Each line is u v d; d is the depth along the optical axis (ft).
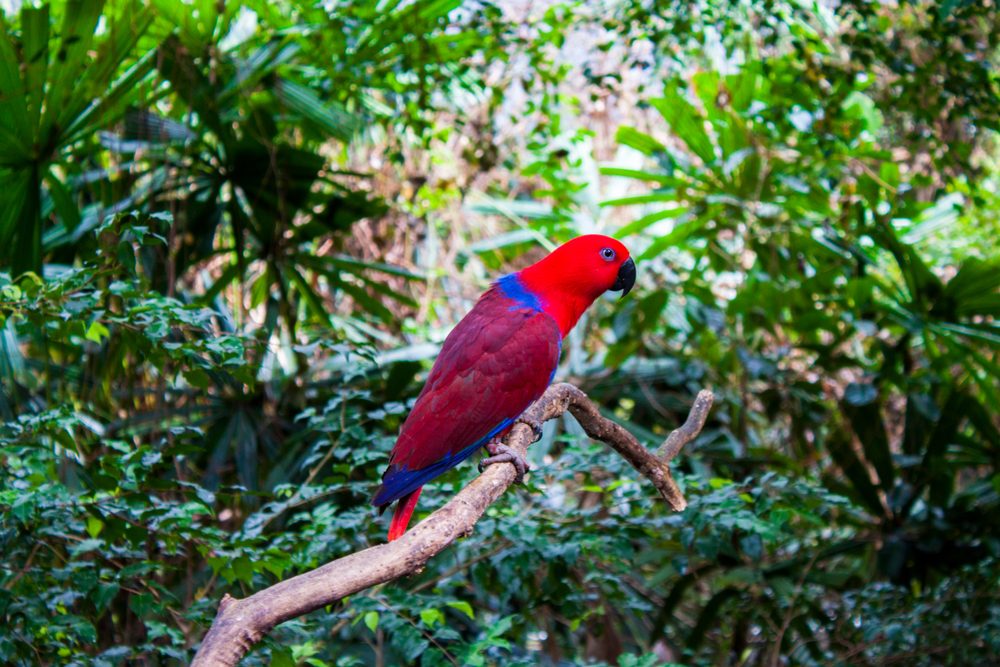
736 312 16.96
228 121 14.58
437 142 21.91
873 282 15.65
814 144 16.78
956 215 20.45
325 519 10.30
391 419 11.33
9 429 9.39
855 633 14.51
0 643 8.40
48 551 9.83
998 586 13.53
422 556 5.26
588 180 21.11
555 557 10.62
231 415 14.49
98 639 12.05
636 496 11.29
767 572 15.02
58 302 8.96
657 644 18.52
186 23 13.69
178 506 9.57
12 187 12.42
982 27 18.07
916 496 15.80
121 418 14.87
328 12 14.96
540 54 16.74
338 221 15.26
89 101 12.69
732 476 16.53
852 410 16.03
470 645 9.25
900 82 15.43
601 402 17.49
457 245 22.48
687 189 18.11
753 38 18.12
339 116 15.79
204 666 4.41
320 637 12.40
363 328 18.94
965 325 15.58
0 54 11.41
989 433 15.83
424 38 15.44
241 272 14.69
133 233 9.04
